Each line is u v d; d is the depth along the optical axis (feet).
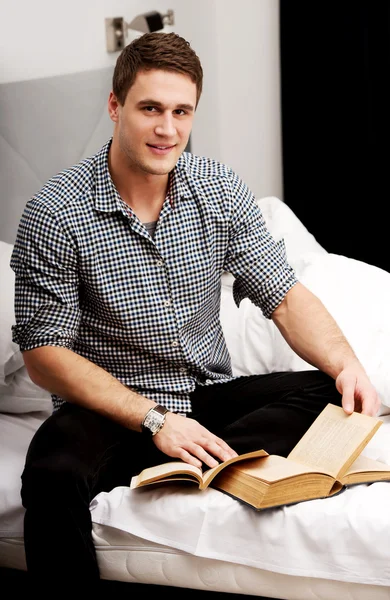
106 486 5.51
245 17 12.93
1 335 6.64
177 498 5.10
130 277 5.82
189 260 5.94
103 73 9.46
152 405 5.47
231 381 6.26
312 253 7.90
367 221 12.90
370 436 5.20
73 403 5.67
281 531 4.83
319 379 5.99
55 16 8.91
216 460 5.30
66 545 5.08
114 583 5.47
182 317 5.95
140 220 5.89
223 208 6.05
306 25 12.48
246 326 7.30
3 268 7.13
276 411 5.77
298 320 6.10
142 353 5.99
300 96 12.76
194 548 5.00
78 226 5.73
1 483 5.62
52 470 5.08
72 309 5.76
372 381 6.18
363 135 12.60
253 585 4.99
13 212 8.30
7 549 5.63
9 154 8.18
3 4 8.15
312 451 5.32
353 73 12.43
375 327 6.86
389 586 4.66
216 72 13.14
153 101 5.48
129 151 5.64
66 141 8.90
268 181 13.52
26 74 8.48
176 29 11.64
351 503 4.83
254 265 6.20
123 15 10.23
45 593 5.16
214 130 13.23
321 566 4.77
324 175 12.95
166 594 5.43
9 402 6.82
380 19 12.18
